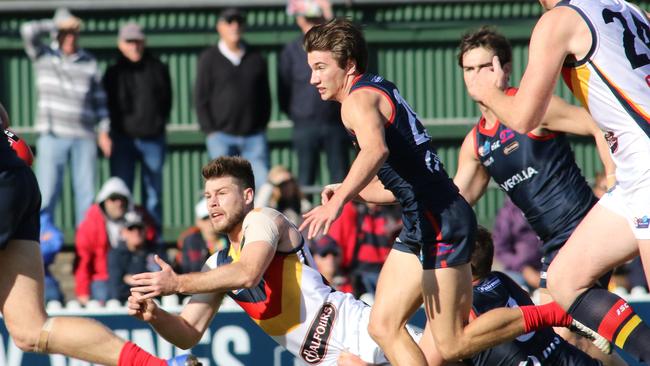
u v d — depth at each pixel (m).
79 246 31.89
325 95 18.28
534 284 31.33
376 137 16.86
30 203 18.08
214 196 19.42
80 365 27.42
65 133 35.88
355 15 44.91
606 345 18.98
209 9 44.50
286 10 44.44
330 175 36.81
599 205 18.00
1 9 43.81
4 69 44.12
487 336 18.56
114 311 27.44
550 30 16.83
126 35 36.38
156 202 36.94
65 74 35.81
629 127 16.88
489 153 21.44
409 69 45.12
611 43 16.73
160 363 17.86
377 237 31.31
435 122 45.12
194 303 19.77
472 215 18.31
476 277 20.34
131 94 36.38
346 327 19.69
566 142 21.31
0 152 17.78
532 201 21.25
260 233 18.78
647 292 29.53
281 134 44.44
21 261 18.00
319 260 30.27
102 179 43.72
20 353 27.25
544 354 20.09
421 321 27.19
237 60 36.22
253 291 19.62
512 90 20.83
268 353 27.47
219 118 36.12
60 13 35.97
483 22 45.12
